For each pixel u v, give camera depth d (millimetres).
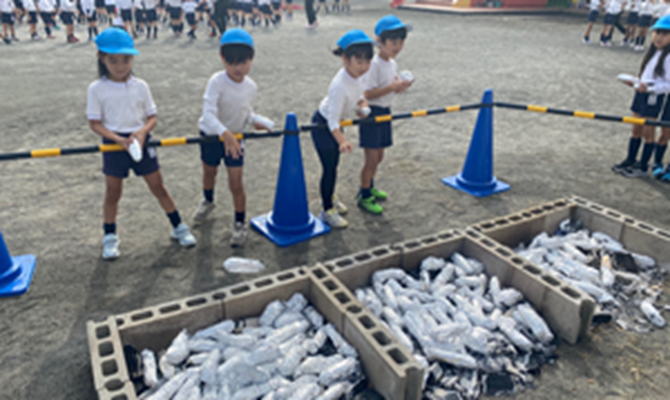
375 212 4160
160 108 6996
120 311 2887
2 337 2656
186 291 3092
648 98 4609
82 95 7684
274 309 2689
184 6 13805
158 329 2492
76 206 4145
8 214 3977
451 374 2463
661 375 2539
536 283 2869
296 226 3746
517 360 2594
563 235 3873
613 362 2621
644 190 4691
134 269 3295
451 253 3381
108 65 2883
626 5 13055
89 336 2311
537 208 3896
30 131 6004
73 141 5707
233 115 3395
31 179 4641
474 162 4590
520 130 6453
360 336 2387
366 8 23703
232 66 3117
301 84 8547
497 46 13250
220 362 2416
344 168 5121
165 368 2365
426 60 11148
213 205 3920
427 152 5629
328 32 15539
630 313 2986
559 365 2594
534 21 19250
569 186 4777
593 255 3477
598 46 13391
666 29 4297
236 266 3299
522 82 9117
